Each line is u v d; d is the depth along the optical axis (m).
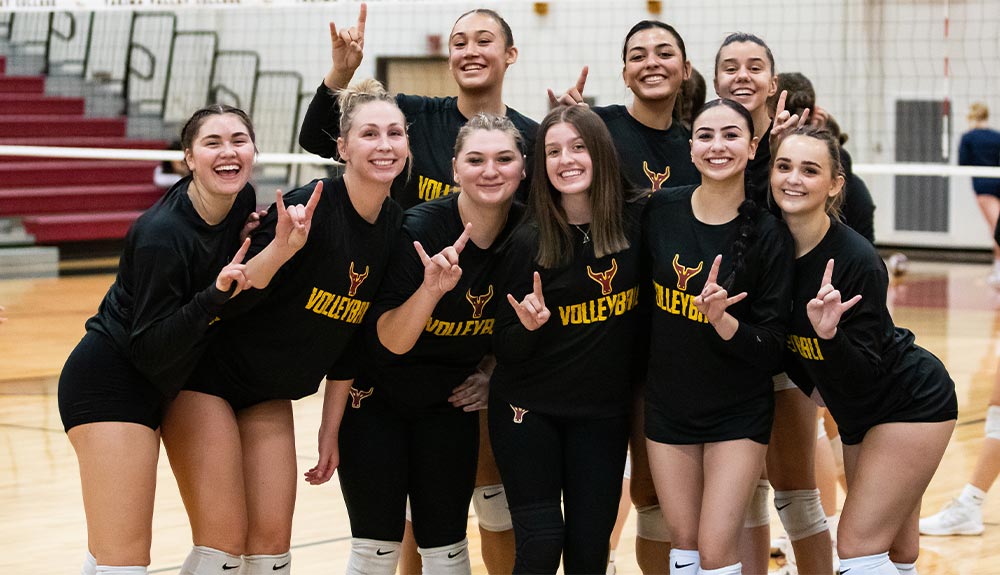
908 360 3.50
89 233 12.83
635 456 3.81
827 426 4.95
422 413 3.67
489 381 3.70
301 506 5.24
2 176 12.79
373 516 3.63
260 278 3.23
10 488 5.40
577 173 3.42
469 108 4.20
